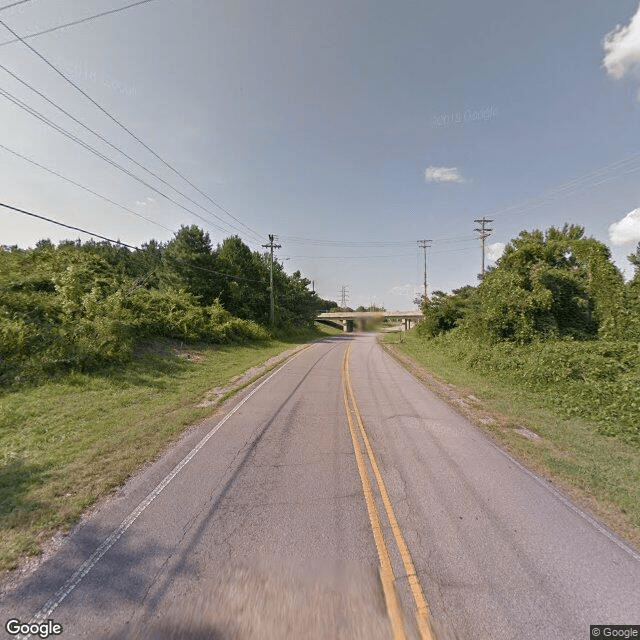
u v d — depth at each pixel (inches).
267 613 100.7
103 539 135.1
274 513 153.8
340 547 130.6
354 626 96.7
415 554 127.1
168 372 498.0
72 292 572.7
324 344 1248.2
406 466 205.3
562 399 350.9
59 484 178.5
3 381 353.4
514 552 128.9
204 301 1120.8
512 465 208.1
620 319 533.0
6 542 132.6
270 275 1429.6
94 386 381.4
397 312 2354.8
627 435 257.8
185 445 238.7
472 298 885.2
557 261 704.4
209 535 137.5
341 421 298.4
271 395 400.2
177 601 104.9
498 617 100.5
